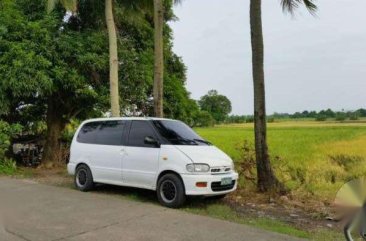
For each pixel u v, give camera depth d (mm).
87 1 15812
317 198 9969
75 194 9633
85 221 7098
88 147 10125
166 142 8750
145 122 9320
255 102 10258
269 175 10094
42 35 14547
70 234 6320
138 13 15219
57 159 16547
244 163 11234
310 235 6680
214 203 9039
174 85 19047
